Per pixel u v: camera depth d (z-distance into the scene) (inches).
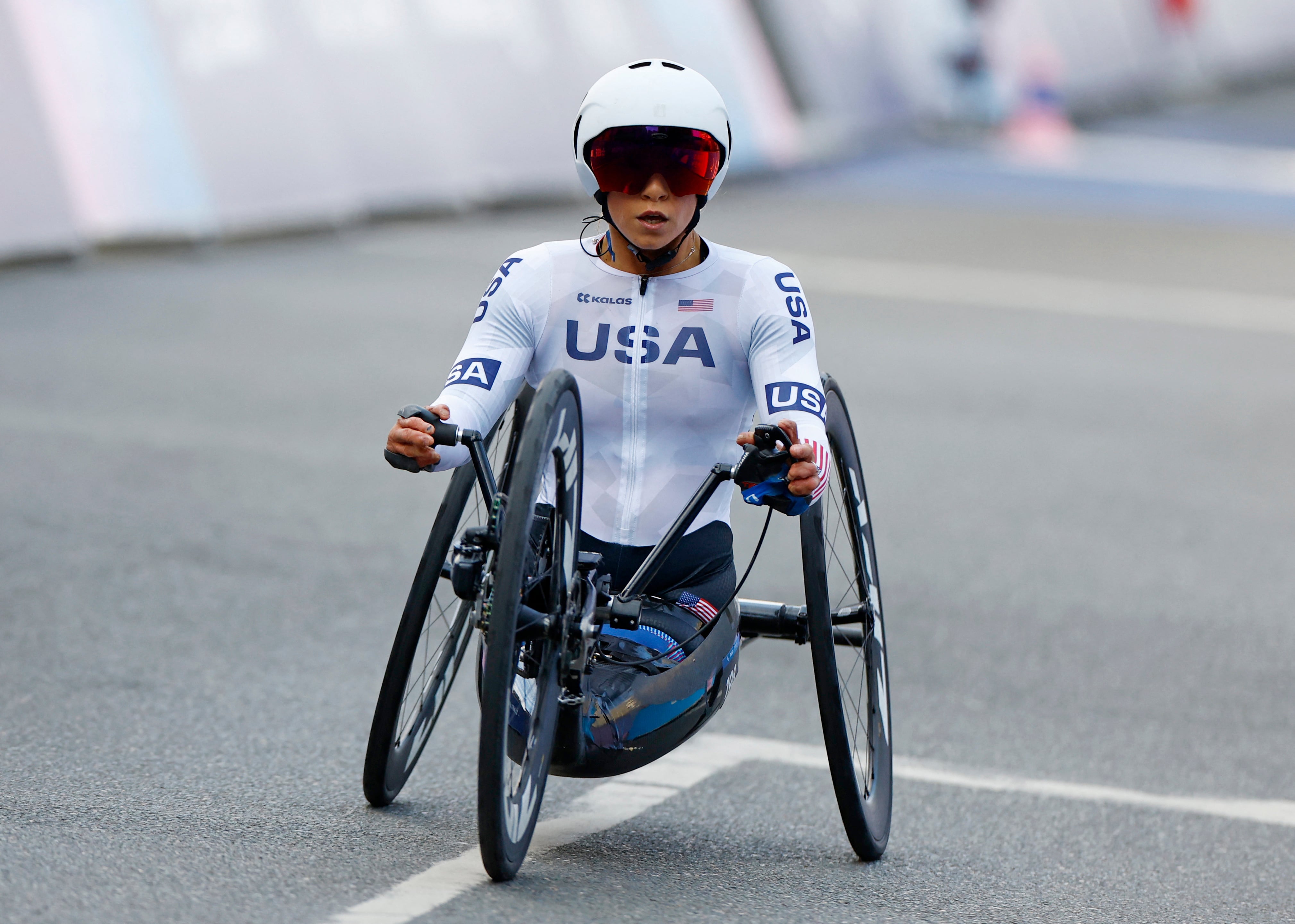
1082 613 854.5
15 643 673.6
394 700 493.0
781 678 734.5
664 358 474.9
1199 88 5078.7
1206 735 681.0
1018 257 2292.1
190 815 483.8
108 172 1966.0
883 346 1642.5
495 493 438.6
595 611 450.3
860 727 650.2
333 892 421.7
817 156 3309.5
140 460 1037.2
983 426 1317.7
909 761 624.7
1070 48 4389.8
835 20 3624.5
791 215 2620.6
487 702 410.6
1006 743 654.5
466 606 545.6
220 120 2100.1
